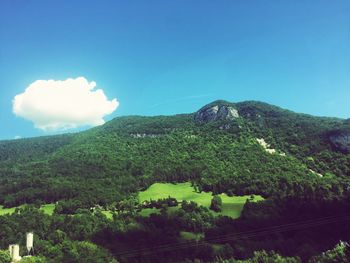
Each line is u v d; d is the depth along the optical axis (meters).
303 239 161.62
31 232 167.88
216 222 188.38
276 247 158.75
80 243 159.62
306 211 184.12
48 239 180.25
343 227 168.00
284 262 137.00
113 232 178.00
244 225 179.38
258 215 185.00
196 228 186.50
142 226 183.75
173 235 178.50
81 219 197.25
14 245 153.62
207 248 159.75
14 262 144.25
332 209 181.00
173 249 164.25
